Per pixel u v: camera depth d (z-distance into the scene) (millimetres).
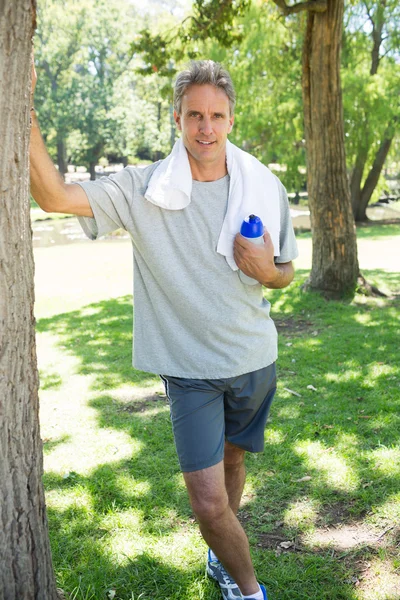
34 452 1929
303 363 5602
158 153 58344
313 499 3156
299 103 22156
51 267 13961
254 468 3512
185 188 2062
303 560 2662
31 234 1841
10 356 1802
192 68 2084
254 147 24312
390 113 22031
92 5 47312
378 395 4617
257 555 2705
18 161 1717
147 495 3277
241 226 2084
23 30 1634
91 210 2080
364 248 16531
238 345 2162
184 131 2082
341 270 8516
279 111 22391
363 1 22547
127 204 2115
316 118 8258
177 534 2900
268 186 2240
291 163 23688
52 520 3053
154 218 2115
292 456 3633
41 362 6086
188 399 2146
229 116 2135
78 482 3441
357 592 2451
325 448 3732
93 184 2084
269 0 10414
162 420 4367
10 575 1901
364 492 3162
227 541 2113
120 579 2576
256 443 2342
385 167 29172
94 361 6027
